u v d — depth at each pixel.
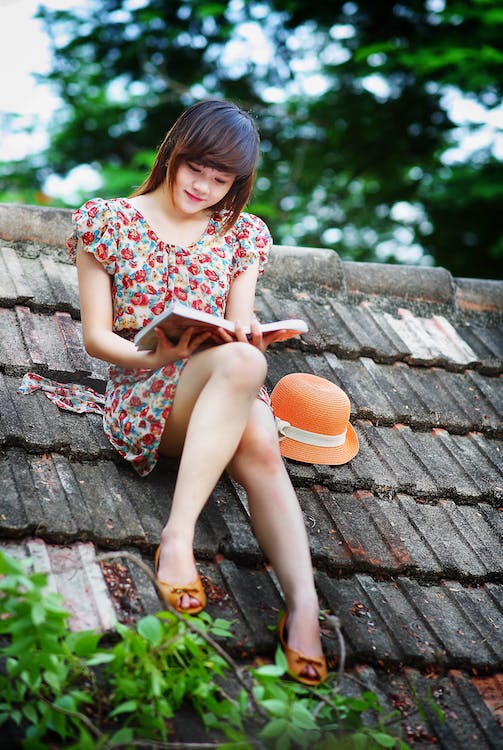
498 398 3.49
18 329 2.99
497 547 2.84
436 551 2.71
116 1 9.86
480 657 2.39
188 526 2.26
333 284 3.72
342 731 2.04
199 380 2.40
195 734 1.96
